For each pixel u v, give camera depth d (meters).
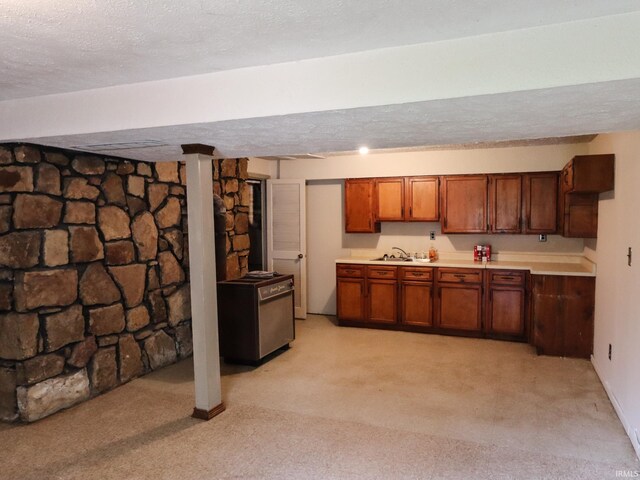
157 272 4.27
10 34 1.73
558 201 5.05
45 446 2.85
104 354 3.71
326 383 3.88
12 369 3.17
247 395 3.64
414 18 1.61
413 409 3.33
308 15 1.59
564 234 4.44
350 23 1.66
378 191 5.82
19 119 2.74
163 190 4.32
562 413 3.23
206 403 3.21
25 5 1.48
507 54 1.73
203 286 3.17
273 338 4.54
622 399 3.10
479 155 5.32
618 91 1.74
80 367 3.52
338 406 3.41
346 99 1.98
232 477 2.49
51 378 3.30
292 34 1.75
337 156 5.95
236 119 2.21
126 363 3.92
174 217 4.46
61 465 2.63
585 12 1.57
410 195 5.66
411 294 5.46
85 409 3.40
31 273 3.14
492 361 4.38
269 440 2.90
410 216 5.68
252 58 2.02
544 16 1.60
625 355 3.04
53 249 3.29
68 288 3.41
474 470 2.53
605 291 3.81
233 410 3.36
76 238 3.46
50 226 3.27
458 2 1.49
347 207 5.99
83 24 1.64
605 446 2.77
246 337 4.29
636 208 2.89
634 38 1.58
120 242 3.86
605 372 3.69
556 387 3.71
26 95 2.64
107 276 3.74
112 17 1.58
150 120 2.38
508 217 5.25
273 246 6.27
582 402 3.41
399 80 1.89
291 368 4.26
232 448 2.81
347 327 5.77
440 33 1.75
